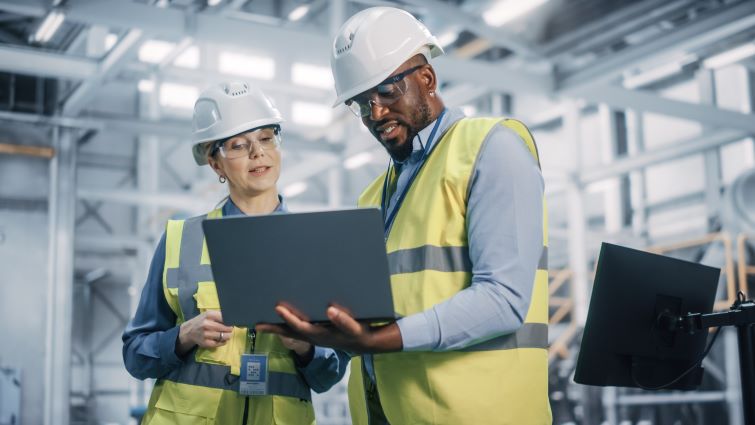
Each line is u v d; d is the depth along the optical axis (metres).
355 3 7.98
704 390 9.62
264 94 2.68
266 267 1.65
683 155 9.20
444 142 1.96
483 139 1.86
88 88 7.17
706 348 2.43
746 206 9.92
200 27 6.22
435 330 1.70
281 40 6.51
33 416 7.23
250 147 2.59
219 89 2.65
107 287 15.30
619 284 2.15
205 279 2.48
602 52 7.86
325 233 1.59
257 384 2.34
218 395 2.40
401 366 1.91
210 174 14.84
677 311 2.28
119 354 15.15
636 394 9.64
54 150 7.70
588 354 2.17
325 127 9.30
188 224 2.62
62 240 7.61
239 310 1.70
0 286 7.35
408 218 1.95
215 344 2.33
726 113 8.11
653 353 2.24
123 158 14.30
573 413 9.48
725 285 9.24
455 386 1.82
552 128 12.73
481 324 1.72
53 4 5.74
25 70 6.73
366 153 9.07
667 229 11.31
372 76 1.92
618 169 9.73
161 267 2.59
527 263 1.78
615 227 11.92
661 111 7.86
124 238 13.40
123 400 14.99
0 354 7.24
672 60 6.70
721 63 7.26
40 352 7.36
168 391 2.45
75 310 14.98
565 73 7.30
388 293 1.59
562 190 12.84
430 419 1.83
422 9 6.75
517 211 1.80
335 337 1.67
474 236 1.81
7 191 7.50
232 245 1.65
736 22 5.93
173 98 13.95
